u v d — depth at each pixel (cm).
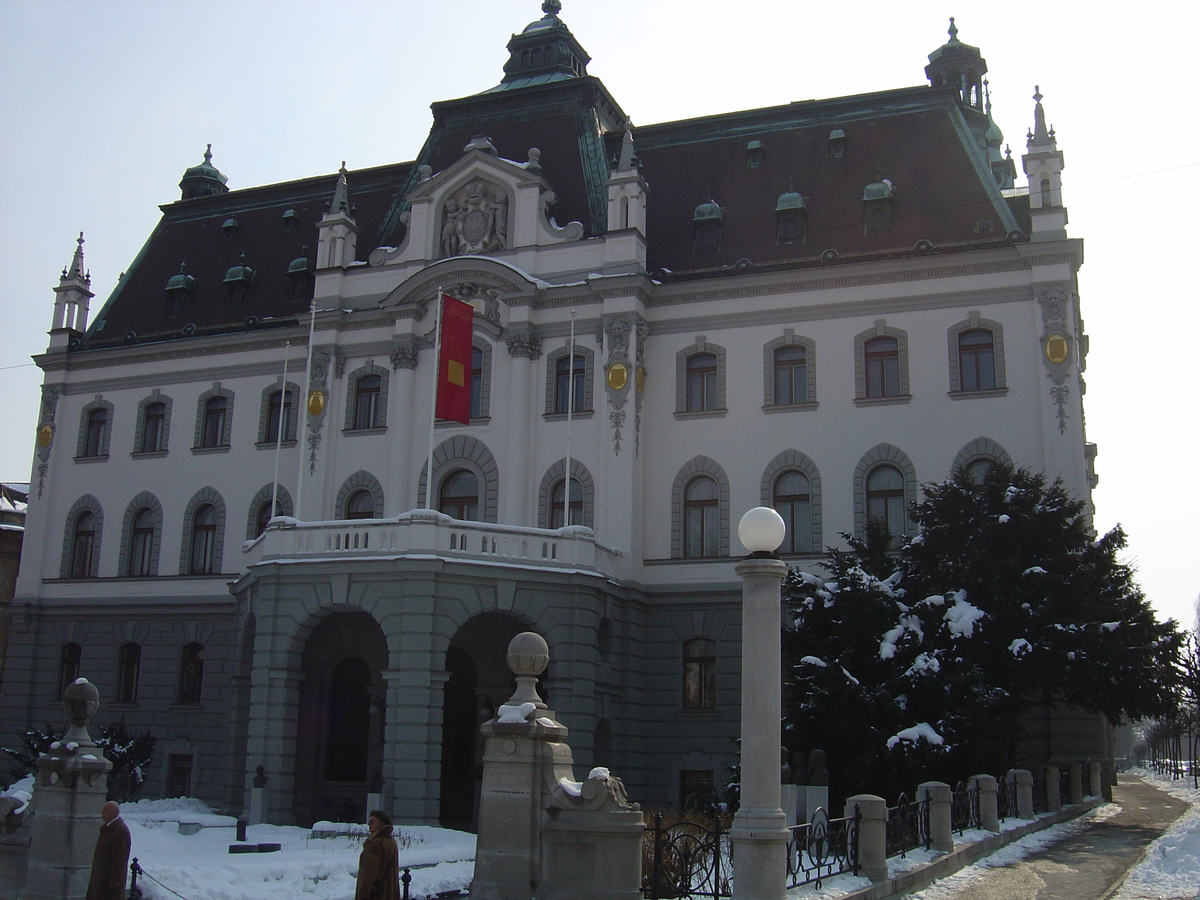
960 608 3139
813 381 4141
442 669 3419
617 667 3928
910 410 4028
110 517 5025
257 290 5188
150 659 4797
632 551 4094
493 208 4562
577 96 4894
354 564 3503
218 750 4584
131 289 5509
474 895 1803
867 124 4641
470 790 3909
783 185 4575
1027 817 3083
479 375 4425
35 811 2050
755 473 4144
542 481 4284
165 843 2823
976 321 4019
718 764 3962
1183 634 3338
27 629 5016
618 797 1780
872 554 3500
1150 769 10919
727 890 1859
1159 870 2308
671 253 4516
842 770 2952
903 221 4303
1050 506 3338
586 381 4309
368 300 4675
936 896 2042
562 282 4397
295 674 3575
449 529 3528
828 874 1948
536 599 3588
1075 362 3878
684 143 4875
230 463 4856
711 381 4284
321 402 4603
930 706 2952
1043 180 4022
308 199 5481
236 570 4738
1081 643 3077
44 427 5209
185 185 6031
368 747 3981
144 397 5088
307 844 2833
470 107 5056
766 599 1742
